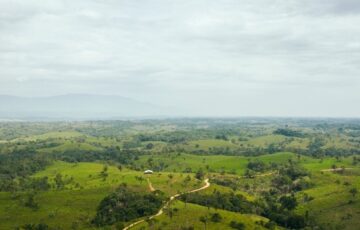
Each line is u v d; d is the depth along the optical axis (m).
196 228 193.25
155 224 195.88
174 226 193.75
